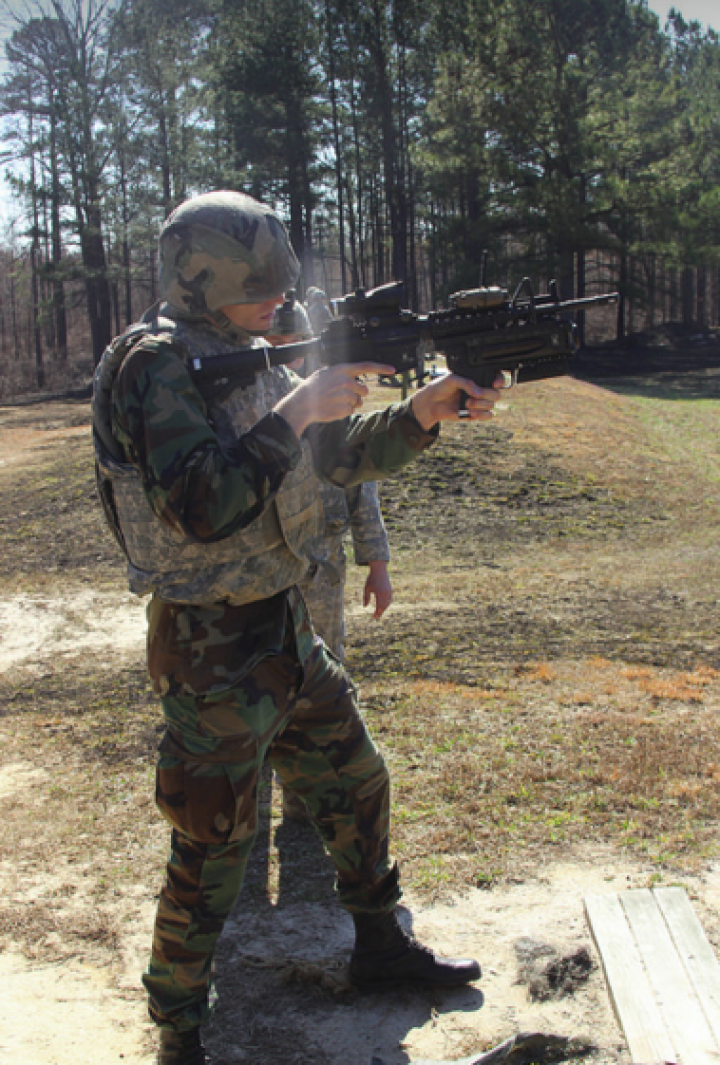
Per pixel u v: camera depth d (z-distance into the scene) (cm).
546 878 280
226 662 194
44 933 265
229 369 187
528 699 464
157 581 196
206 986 204
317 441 215
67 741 431
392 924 231
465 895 273
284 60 3841
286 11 3838
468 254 3697
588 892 271
